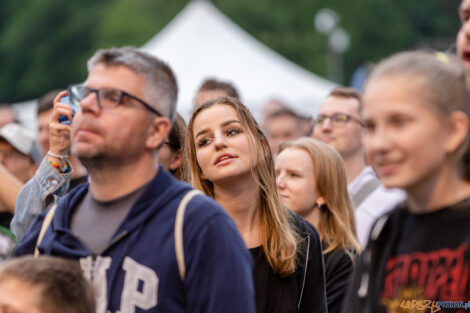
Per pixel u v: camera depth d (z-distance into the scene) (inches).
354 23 2674.7
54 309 131.3
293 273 192.2
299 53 2475.4
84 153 136.2
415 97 119.5
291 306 189.6
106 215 140.2
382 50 2736.2
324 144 259.1
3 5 3270.2
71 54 3029.0
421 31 2891.2
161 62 143.3
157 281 133.1
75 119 138.7
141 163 140.5
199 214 136.5
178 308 134.3
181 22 917.8
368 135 124.5
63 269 133.8
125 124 136.9
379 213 294.2
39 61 3004.4
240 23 2504.9
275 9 2549.2
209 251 134.8
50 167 193.8
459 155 122.6
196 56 871.1
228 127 195.0
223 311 133.9
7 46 3041.3
